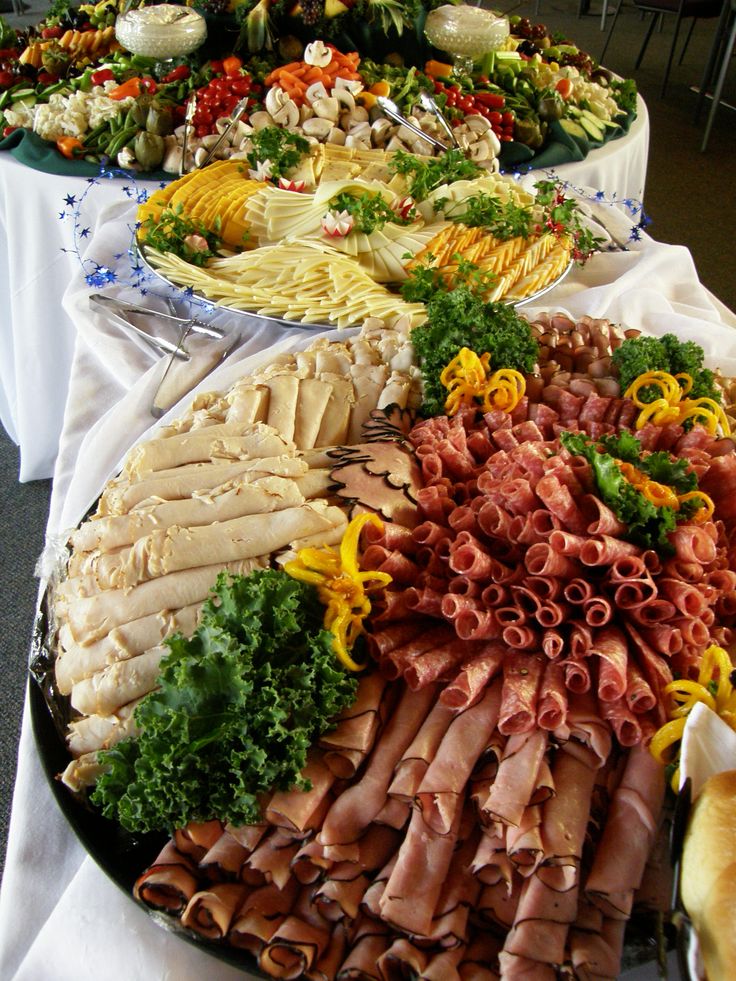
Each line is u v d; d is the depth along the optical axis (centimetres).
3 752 194
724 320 185
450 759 75
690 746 72
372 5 275
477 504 97
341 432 118
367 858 75
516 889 73
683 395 122
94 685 84
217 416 112
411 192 197
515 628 82
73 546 102
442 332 127
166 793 72
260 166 207
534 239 185
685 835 66
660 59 650
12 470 279
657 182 473
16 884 89
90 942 78
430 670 82
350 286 158
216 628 79
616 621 86
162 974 76
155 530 90
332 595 84
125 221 198
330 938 73
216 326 163
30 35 336
